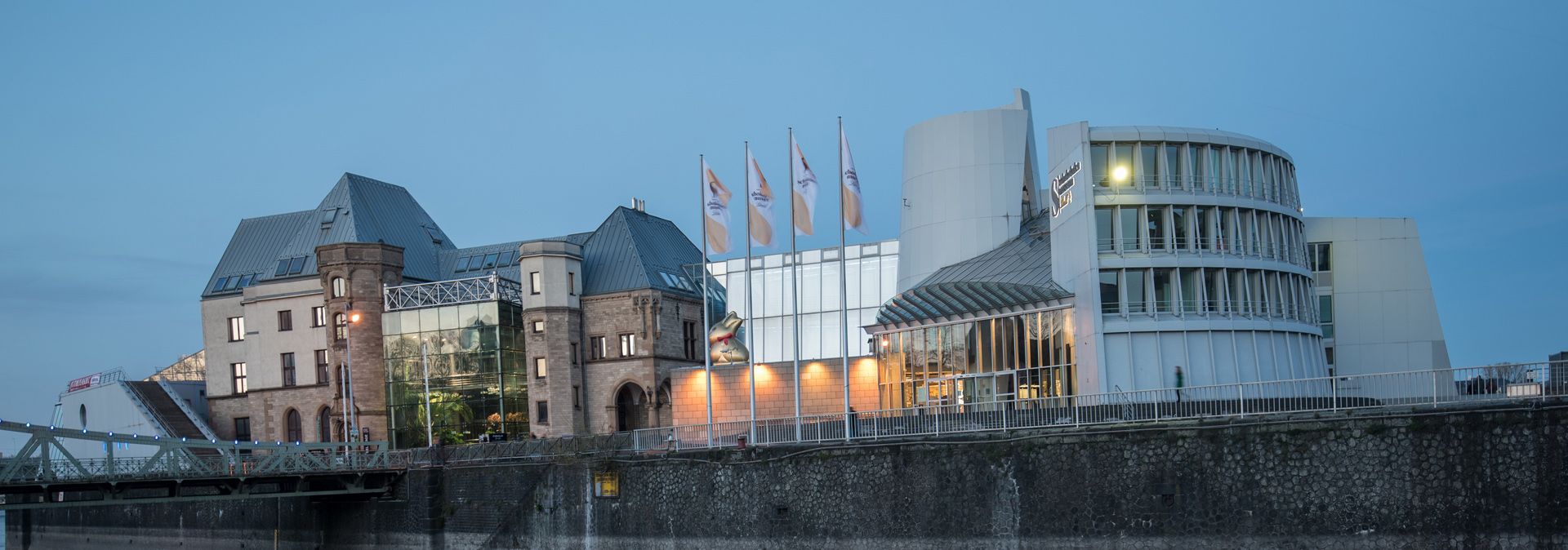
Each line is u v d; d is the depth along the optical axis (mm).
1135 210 67375
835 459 57938
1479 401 45688
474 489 69688
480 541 69000
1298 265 71938
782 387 86188
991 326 73938
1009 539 53312
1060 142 70375
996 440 54125
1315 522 47438
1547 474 43688
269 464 69812
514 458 68688
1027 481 53125
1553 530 43469
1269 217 70125
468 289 92938
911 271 85375
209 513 82062
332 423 93938
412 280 100062
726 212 67625
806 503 58500
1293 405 51438
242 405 101562
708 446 63125
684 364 94375
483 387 89938
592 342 92625
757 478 59969
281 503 77688
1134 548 50594
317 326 98625
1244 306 67688
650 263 94750
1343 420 47312
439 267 105000
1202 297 66688
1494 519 44469
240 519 80000
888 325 81500
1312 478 47656
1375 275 79438
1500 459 44500
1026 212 83688
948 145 83500
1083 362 67188
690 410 87812
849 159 63750
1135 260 66375
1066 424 53500
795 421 61812
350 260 94125
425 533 70562
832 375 85625
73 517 93250
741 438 61531
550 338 90562
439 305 91688
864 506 56938
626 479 64250
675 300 93812
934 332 77875
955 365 76188
